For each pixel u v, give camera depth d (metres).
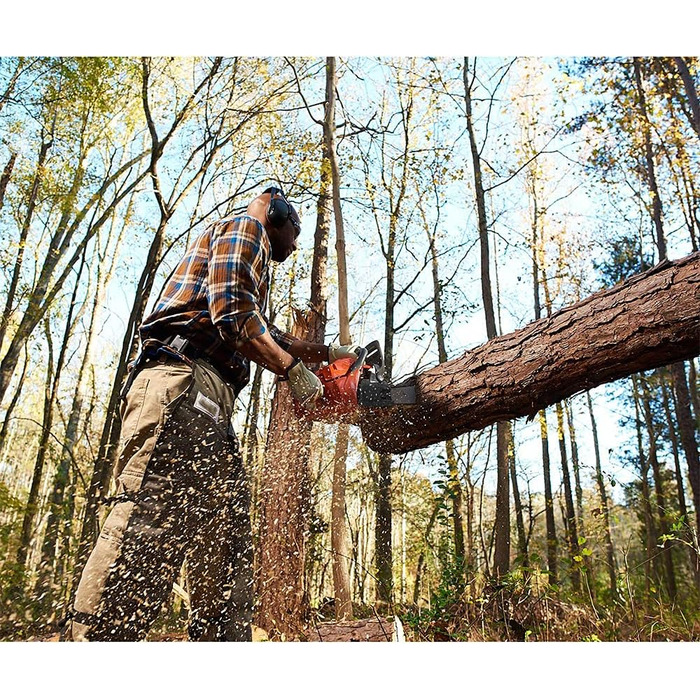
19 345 11.31
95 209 12.42
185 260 2.29
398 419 2.94
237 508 2.25
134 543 1.94
